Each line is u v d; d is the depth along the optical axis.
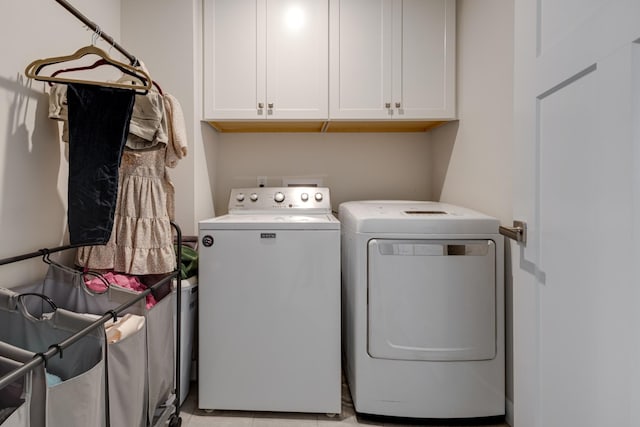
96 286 1.37
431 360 1.55
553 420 0.86
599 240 0.70
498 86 1.62
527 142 0.97
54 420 0.75
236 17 2.03
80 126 1.23
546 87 0.88
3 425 0.62
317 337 1.62
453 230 1.54
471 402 1.56
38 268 1.35
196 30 1.98
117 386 0.99
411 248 1.55
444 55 2.07
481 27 1.78
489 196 1.71
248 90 2.04
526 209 0.98
